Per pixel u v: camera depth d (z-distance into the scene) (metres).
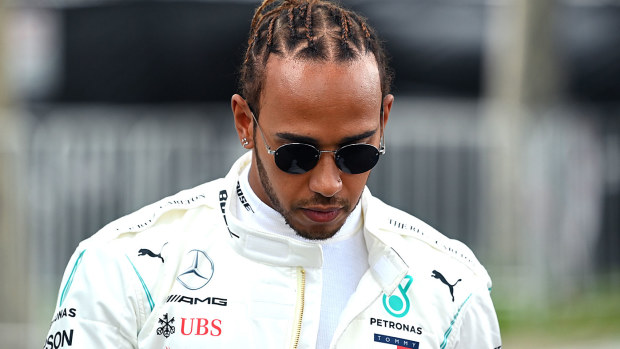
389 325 5.14
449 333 5.25
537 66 19.50
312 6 4.94
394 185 19.61
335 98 4.68
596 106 21.34
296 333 5.01
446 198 19.64
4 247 15.39
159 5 20.27
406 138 19.67
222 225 5.17
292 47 4.78
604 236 19.69
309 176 4.82
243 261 5.09
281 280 5.07
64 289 5.07
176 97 20.38
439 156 19.66
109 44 20.55
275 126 4.79
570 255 19.33
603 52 21.53
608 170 19.83
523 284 18.80
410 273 5.26
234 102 5.20
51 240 18.27
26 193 15.74
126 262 5.00
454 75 21.00
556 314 18.06
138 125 19.06
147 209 5.29
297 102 4.69
